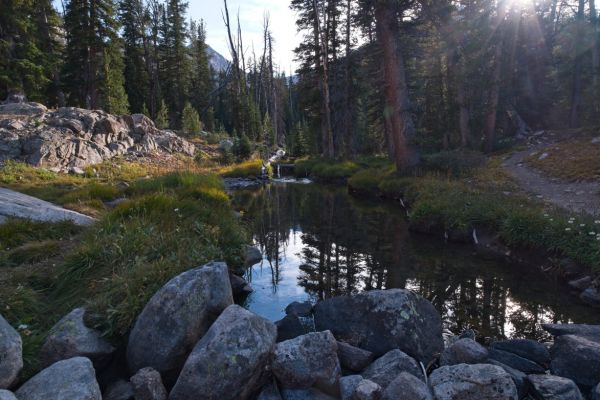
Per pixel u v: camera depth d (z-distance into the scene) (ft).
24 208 28.73
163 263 18.02
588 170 49.01
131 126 96.12
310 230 38.58
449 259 28.78
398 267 27.14
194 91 191.93
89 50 111.55
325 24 101.96
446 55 83.46
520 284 23.90
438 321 16.75
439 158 60.90
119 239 20.62
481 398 11.93
